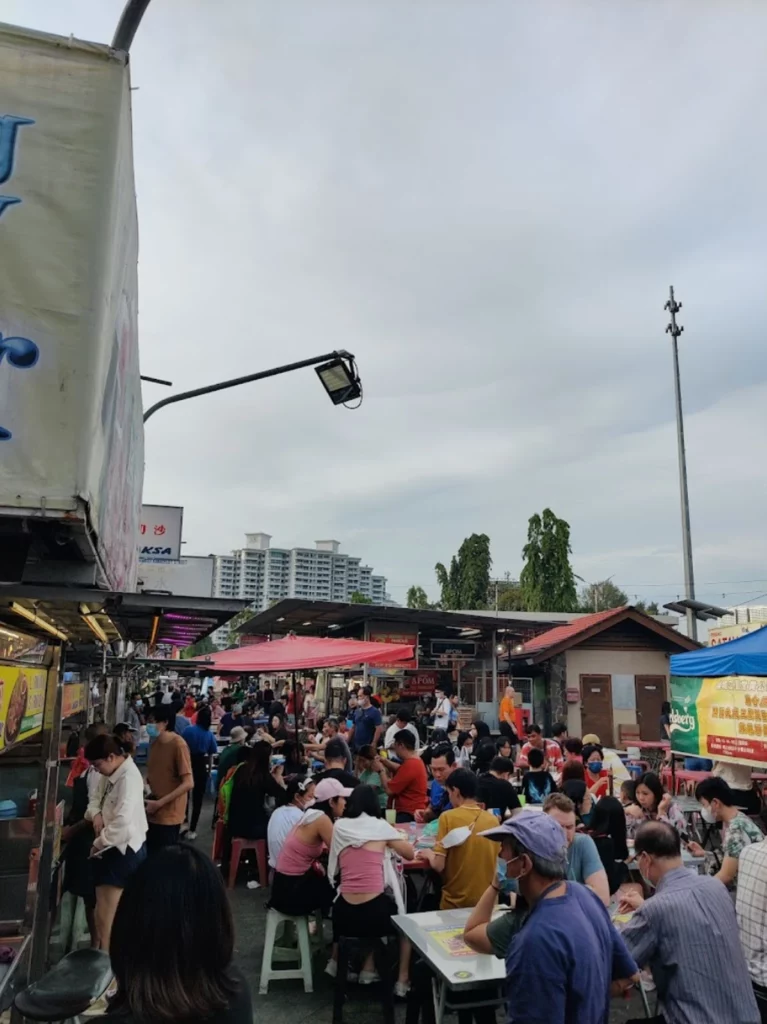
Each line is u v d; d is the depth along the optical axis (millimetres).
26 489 2629
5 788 5316
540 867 2715
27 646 3967
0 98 2891
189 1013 1526
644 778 6770
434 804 8047
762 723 8422
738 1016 2998
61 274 2820
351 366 8867
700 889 3230
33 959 4539
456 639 23359
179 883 1638
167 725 7148
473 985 3650
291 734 12938
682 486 23859
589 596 66500
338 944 4883
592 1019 2490
